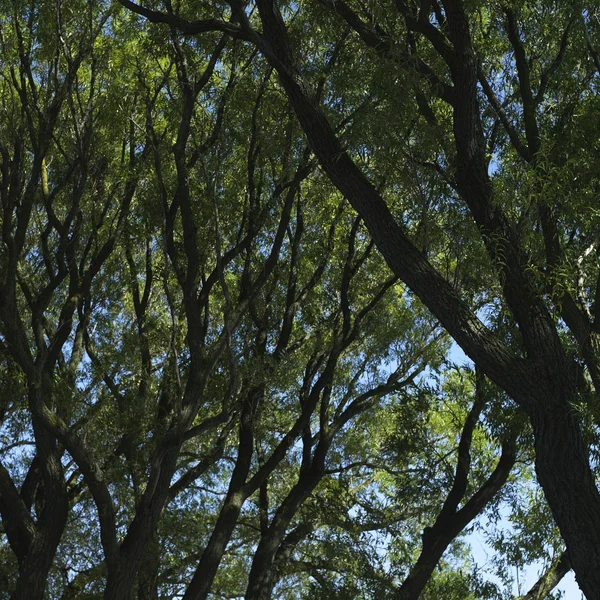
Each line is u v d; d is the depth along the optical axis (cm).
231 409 1153
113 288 1378
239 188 1312
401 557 1515
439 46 901
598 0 957
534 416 711
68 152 1302
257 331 1388
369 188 817
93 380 1232
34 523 1091
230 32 906
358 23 975
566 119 1076
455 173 903
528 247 863
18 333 1034
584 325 879
